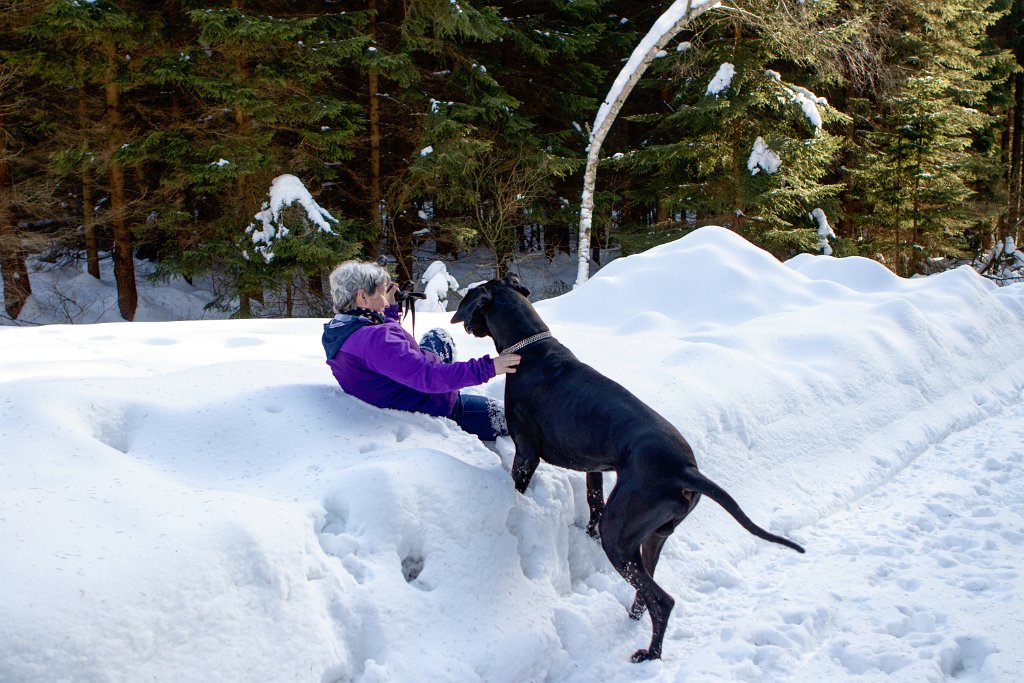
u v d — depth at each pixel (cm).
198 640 201
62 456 259
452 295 1327
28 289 1404
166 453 292
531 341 312
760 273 731
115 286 1552
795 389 481
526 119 1526
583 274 1277
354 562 248
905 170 1750
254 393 337
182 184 1253
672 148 1512
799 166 1484
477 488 291
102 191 1570
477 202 1529
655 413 281
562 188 1836
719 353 491
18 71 1223
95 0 1098
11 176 1355
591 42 1572
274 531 230
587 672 272
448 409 352
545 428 300
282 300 1397
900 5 1688
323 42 1245
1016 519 397
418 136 1460
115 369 414
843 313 642
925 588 328
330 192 1544
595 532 332
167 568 205
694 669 268
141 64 1211
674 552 346
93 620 186
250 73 1266
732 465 410
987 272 1977
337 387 356
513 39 1557
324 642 222
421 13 1338
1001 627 292
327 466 289
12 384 307
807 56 1393
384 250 1609
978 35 2089
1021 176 2781
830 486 434
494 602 268
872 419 509
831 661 277
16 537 202
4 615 177
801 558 366
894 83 1720
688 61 1496
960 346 660
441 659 240
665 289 709
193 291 1634
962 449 517
